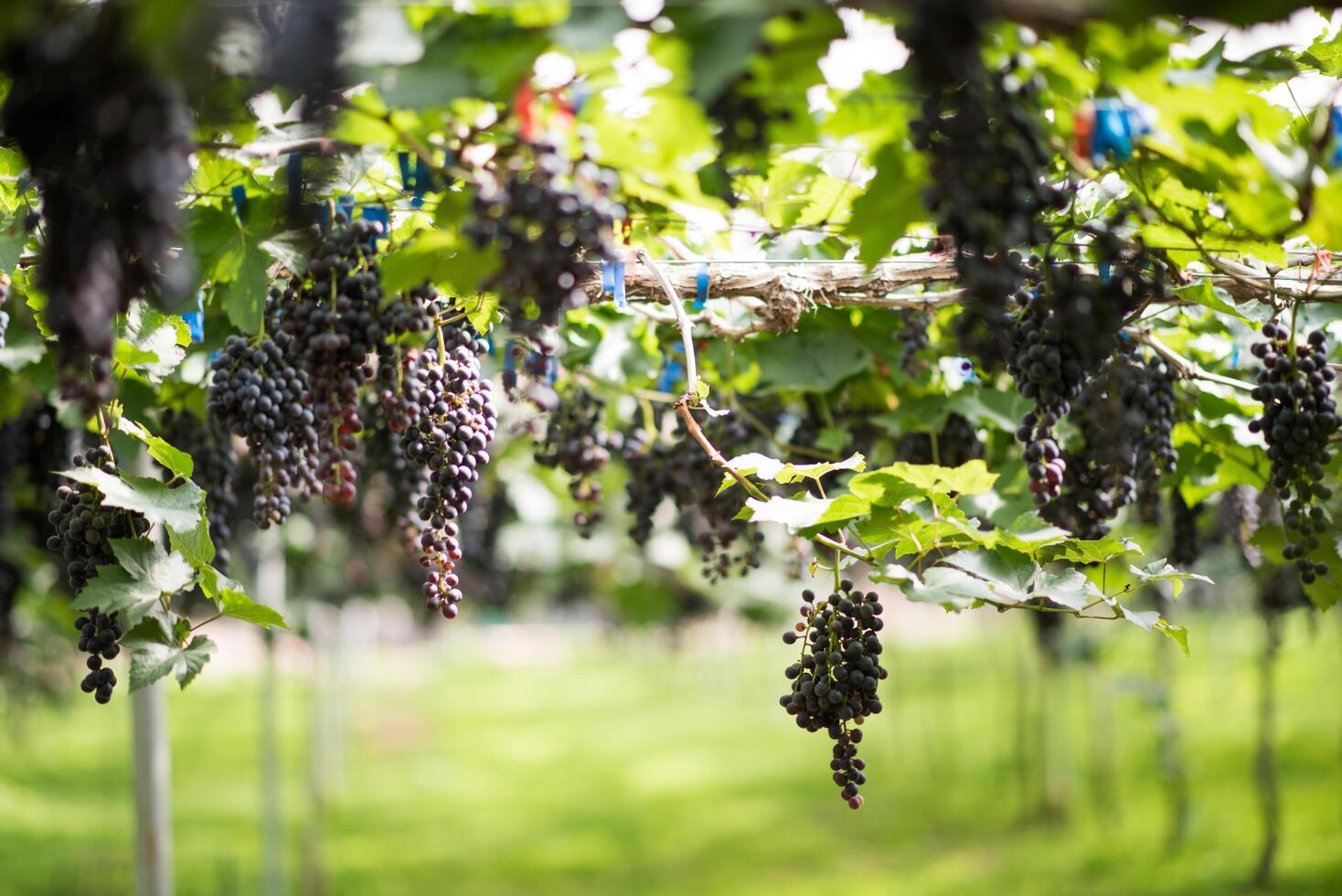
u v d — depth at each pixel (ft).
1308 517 10.21
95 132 5.87
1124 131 7.61
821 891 33.09
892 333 13.65
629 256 10.59
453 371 9.37
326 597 33.27
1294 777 37.37
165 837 15.16
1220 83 6.93
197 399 12.31
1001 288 6.75
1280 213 7.92
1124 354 11.04
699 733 63.82
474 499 22.38
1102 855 33.01
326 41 6.25
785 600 39.55
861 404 15.07
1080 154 7.73
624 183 8.38
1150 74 6.89
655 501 15.19
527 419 15.33
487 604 32.73
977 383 13.61
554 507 28.25
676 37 5.74
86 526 8.78
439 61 6.45
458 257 7.96
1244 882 29.01
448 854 38.78
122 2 5.62
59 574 19.80
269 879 28.71
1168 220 9.20
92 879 32.71
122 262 6.34
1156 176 8.45
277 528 25.27
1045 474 8.88
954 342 13.47
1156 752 42.80
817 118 7.25
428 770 55.01
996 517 13.24
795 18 5.91
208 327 12.18
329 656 48.93
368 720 70.69
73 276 5.96
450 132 7.84
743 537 15.67
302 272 9.09
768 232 11.53
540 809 46.47
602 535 34.45
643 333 15.08
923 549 9.11
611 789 50.21
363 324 8.64
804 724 8.78
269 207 9.28
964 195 6.40
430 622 35.55
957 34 5.65
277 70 6.37
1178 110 7.27
